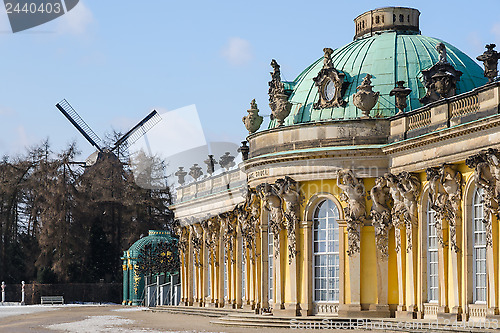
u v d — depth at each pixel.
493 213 44.16
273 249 60.72
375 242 55.25
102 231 126.56
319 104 61.53
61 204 122.56
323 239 58.47
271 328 56.78
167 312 84.50
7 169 130.38
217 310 73.94
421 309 51.09
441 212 48.47
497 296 44.31
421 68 60.84
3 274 126.81
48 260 121.75
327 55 61.19
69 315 80.38
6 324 69.12
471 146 46.28
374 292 55.25
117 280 127.50
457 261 47.34
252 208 64.69
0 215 128.38
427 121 52.00
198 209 83.62
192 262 86.25
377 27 67.00
